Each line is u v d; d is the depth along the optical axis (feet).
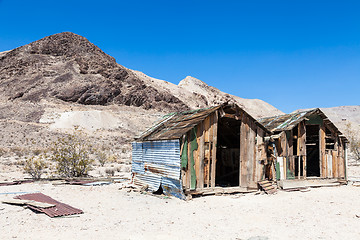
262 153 47.03
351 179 59.47
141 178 48.65
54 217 29.84
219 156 63.72
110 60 446.19
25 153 125.70
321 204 37.63
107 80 367.45
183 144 39.27
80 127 226.99
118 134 229.86
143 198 40.70
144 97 378.12
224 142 63.41
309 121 52.11
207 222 28.99
